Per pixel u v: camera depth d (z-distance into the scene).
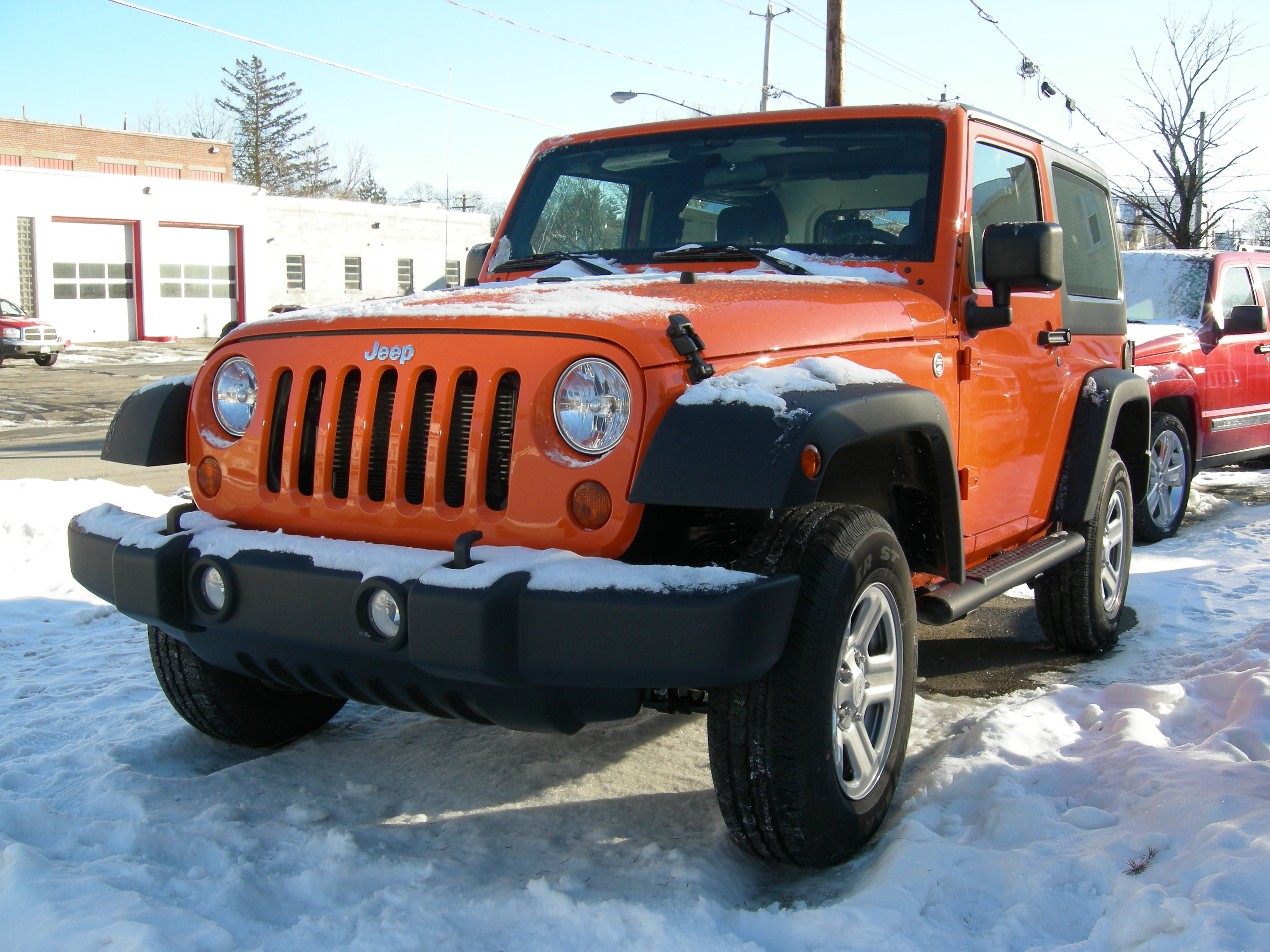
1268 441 8.39
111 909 2.28
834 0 16.80
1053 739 3.23
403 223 41.38
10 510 6.67
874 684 2.74
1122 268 5.16
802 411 2.28
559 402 2.35
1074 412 4.23
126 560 2.70
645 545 2.38
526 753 3.40
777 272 3.28
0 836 2.70
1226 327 7.59
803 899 2.46
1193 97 21.12
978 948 2.15
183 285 33.53
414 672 2.44
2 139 35.53
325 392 2.64
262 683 3.35
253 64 68.00
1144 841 2.41
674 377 2.31
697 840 2.72
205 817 2.85
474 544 2.38
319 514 2.63
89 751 3.37
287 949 2.22
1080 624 4.32
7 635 4.80
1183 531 7.01
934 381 3.15
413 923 2.28
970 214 3.46
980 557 3.68
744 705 2.40
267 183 69.25
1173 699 3.48
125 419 2.98
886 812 2.77
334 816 2.93
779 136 3.69
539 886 2.38
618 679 2.17
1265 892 2.09
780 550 2.44
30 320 25.09
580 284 3.10
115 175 31.45
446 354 2.49
